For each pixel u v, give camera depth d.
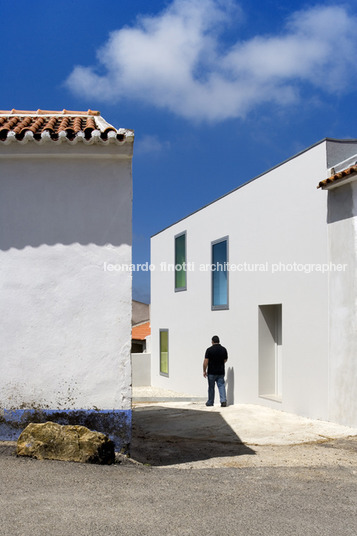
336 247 10.41
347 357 9.91
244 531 4.39
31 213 6.89
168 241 21.06
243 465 7.06
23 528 4.18
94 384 6.75
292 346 11.86
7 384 6.69
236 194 15.08
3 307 6.76
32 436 6.28
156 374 22.20
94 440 6.33
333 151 10.95
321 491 5.64
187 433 9.93
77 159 6.97
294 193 12.02
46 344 6.75
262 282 13.44
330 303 10.52
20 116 9.09
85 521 4.40
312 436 9.17
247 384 14.14
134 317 36.25
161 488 5.51
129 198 6.99
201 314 17.59
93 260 6.89
